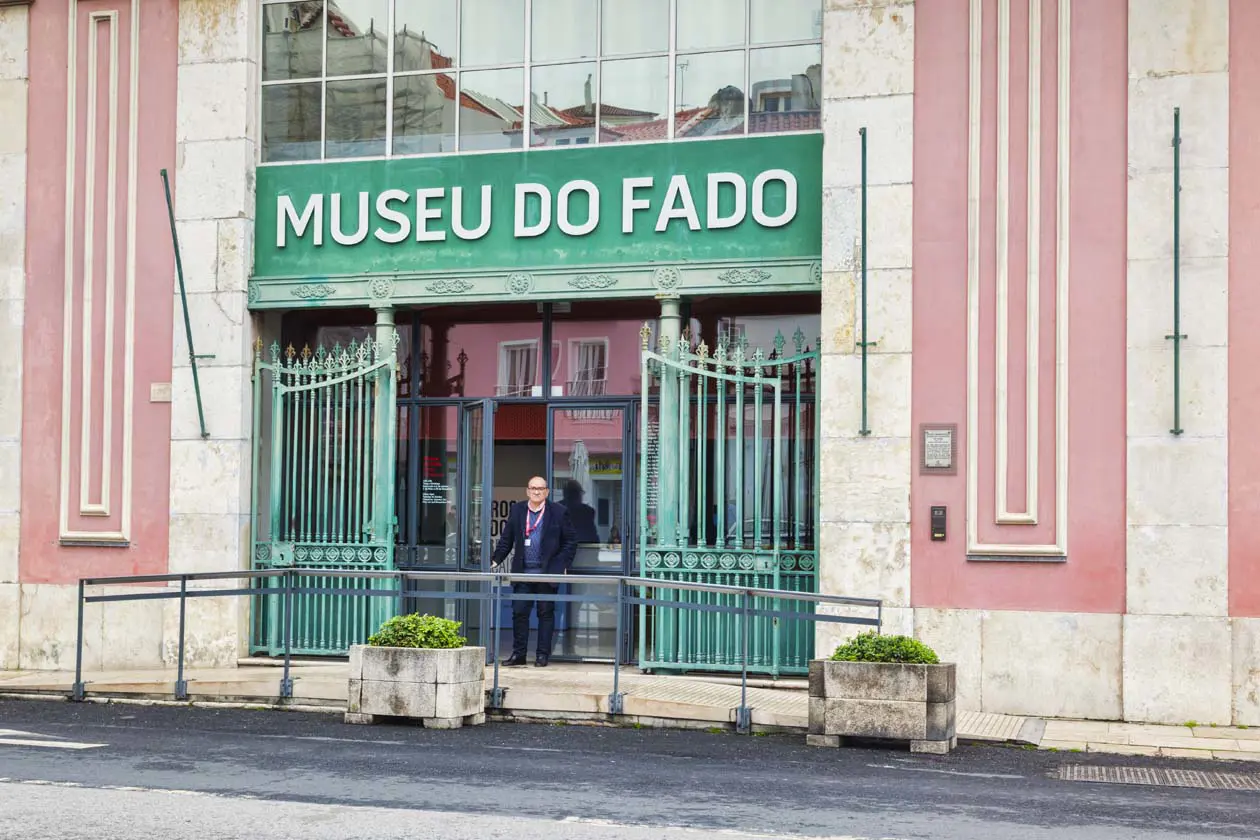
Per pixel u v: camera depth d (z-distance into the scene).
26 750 9.72
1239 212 11.84
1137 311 12.03
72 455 14.73
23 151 14.86
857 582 12.58
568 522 13.80
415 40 14.38
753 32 13.49
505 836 6.92
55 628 14.68
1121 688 11.96
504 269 13.86
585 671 13.35
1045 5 12.40
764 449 13.30
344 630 14.35
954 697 10.44
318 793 8.08
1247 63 11.88
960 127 12.56
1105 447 12.07
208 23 14.52
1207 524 11.79
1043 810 7.94
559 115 13.94
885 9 12.75
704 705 11.20
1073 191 12.24
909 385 12.54
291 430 14.54
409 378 14.57
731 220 13.30
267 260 14.46
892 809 7.87
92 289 14.74
